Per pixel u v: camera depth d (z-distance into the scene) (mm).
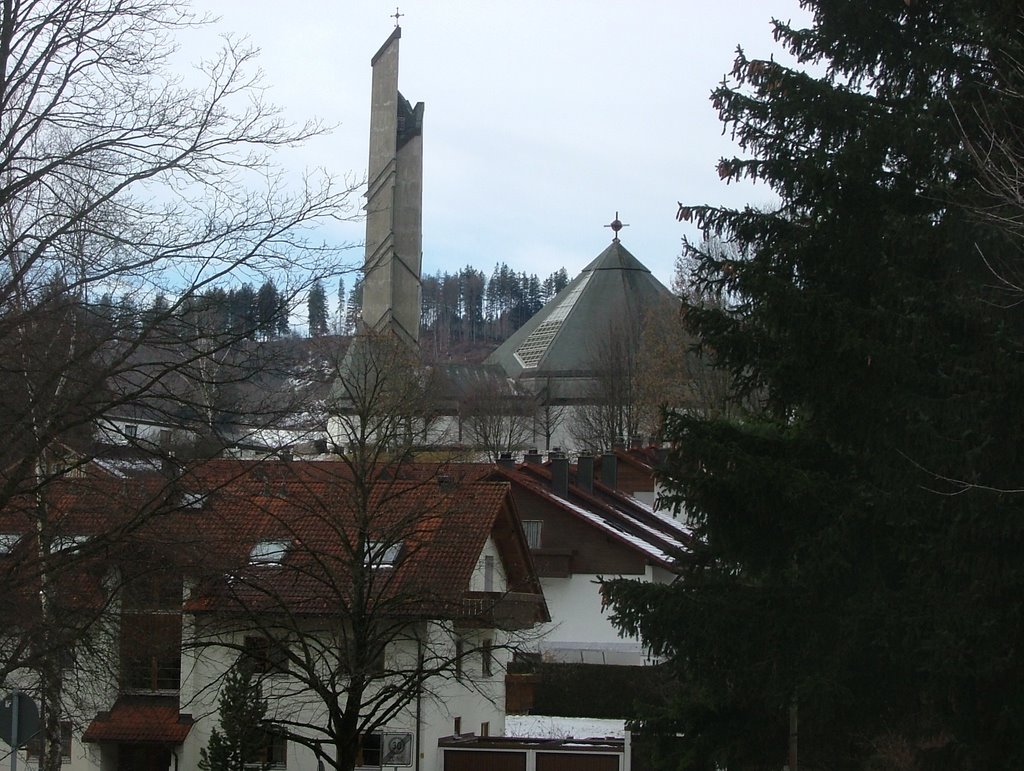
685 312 21422
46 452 16719
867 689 19719
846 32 20562
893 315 18500
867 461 19797
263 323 15766
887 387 18672
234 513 25812
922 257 18312
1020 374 16203
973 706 17781
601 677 48562
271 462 22094
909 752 21734
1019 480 16531
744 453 19969
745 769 22688
